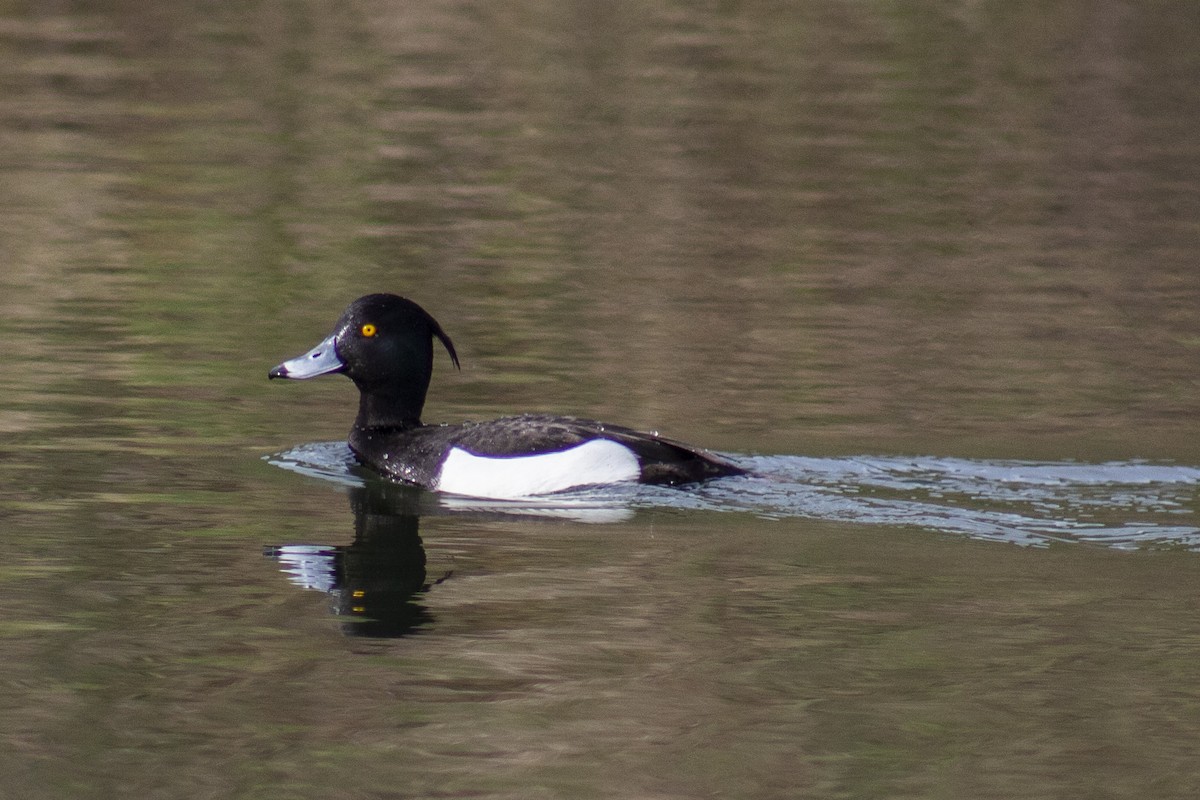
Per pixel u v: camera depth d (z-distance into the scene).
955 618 9.70
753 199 23.53
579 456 12.42
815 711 8.43
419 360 13.59
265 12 36.03
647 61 32.25
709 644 9.30
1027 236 21.91
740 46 33.78
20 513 11.61
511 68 31.66
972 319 18.06
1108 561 10.73
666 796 7.54
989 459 13.07
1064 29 35.38
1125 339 17.34
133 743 8.01
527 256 20.42
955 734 8.21
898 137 27.22
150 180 23.86
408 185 24.03
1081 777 7.73
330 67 31.42
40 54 31.64
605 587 10.23
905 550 10.99
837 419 14.28
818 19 36.25
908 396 15.05
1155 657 9.12
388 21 35.41
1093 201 23.72
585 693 8.63
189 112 27.98
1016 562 10.67
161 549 10.94
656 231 21.78
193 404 14.70
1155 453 13.29
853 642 9.34
